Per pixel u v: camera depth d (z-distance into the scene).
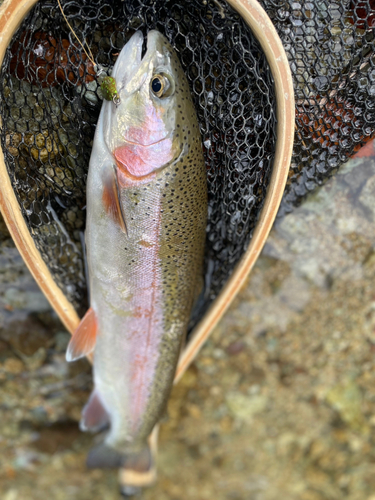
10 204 0.28
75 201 0.32
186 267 0.32
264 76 0.27
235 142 0.30
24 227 0.29
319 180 0.34
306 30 0.28
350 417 0.51
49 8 0.26
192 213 0.30
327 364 0.49
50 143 0.30
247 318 0.47
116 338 0.34
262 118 0.29
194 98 0.29
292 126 0.26
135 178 0.28
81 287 0.36
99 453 0.43
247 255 0.31
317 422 0.53
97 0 0.26
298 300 0.46
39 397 0.47
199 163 0.28
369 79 0.30
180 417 0.52
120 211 0.28
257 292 0.45
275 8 0.27
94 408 0.39
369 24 0.29
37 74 0.28
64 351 0.44
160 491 0.55
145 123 0.26
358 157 0.35
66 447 0.51
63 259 0.35
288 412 0.52
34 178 0.30
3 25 0.23
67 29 0.27
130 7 0.26
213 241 0.35
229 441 0.54
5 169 0.27
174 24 0.27
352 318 0.46
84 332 0.33
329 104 0.30
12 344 0.43
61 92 0.28
